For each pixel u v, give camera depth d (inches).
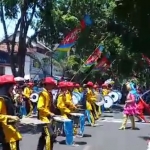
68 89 452.1
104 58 1109.1
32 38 976.9
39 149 313.3
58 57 664.4
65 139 439.5
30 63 1889.8
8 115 236.8
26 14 924.6
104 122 693.9
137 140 477.1
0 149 325.1
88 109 621.0
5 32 995.3
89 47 1215.6
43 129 307.6
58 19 911.0
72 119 462.0
